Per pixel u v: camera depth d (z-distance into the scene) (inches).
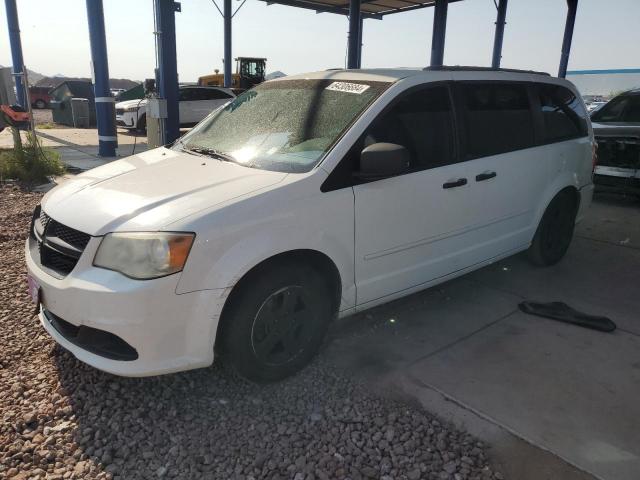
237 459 95.8
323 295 121.0
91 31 454.0
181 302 99.2
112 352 102.7
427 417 107.9
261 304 109.7
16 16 765.9
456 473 93.1
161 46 374.6
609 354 135.2
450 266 150.5
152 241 97.5
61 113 874.8
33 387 114.7
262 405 111.3
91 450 96.7
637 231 253.3
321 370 124.7
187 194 109.1
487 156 154.2
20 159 351.3
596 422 107.7
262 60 1042.7
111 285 97.1
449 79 147.9
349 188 120.3
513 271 194.7
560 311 157.1
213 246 100.5
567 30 652.7
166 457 95.8
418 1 677.9
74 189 122.0
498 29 692.1
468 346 138.0
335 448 98.8
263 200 107.4
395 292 137.6
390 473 92.9
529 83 173.8
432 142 140.3
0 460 93.7
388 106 130.5
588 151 196.1
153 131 363.3
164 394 113.7
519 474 93.4
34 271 111.3
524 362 130.4
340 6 730.8
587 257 213.2
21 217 248.5
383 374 123.8
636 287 182.1
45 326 115.5
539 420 108.0
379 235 128.3
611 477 93.0
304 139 128.2
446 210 143.5
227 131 147.8
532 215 177.3
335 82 144.0
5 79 385.4
